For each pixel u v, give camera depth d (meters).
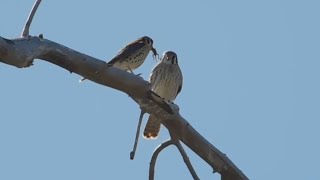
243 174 12.16
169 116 11.52
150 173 11.60
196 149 11.86
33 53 9.88
